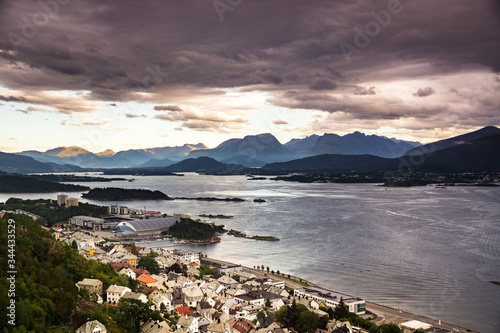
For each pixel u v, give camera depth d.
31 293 172.88
